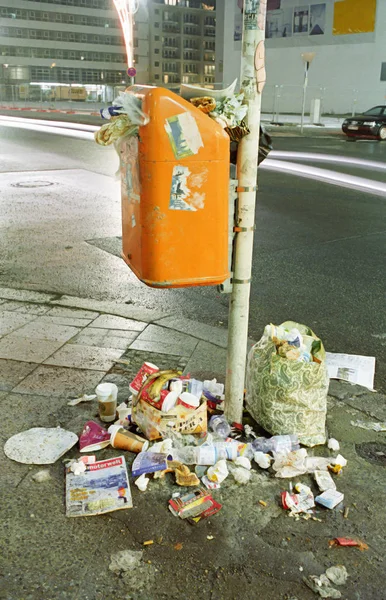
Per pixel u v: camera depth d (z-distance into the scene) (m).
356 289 5.94
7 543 2.36
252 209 2.88
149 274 2.70
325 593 2.19
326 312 5.29
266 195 11.30
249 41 2.60
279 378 3.04
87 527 2.47
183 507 2.58
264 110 46.53
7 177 12.48
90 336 4.45
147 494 2.69
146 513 2.57
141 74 116.12
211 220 2.66
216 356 4.16
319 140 23.64
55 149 18.17
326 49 42.38
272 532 2.49
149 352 4.20
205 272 2.74
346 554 2.39
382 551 2.41
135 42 112.88
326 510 2.64
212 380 3.70
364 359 4.22
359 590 2.21
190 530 2.48
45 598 2.11
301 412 3.07
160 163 2.49
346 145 21.56
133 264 2.92
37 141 20.56
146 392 3.04
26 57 97.81
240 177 2.81
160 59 123.00
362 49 40.56
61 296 5.39
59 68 101.56
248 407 3.40
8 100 77.12
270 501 2.69
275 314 5.20
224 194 2.65
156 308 5.27
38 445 3.00
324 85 43.22
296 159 17.02
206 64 132.50
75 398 3.51
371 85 40.88
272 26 44.78
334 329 4.91
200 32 129.00
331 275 6.39
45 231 7.95
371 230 8.60
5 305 5.08
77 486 2.70
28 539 2.39
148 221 2.61
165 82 125.19
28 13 96.00
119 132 2.55
